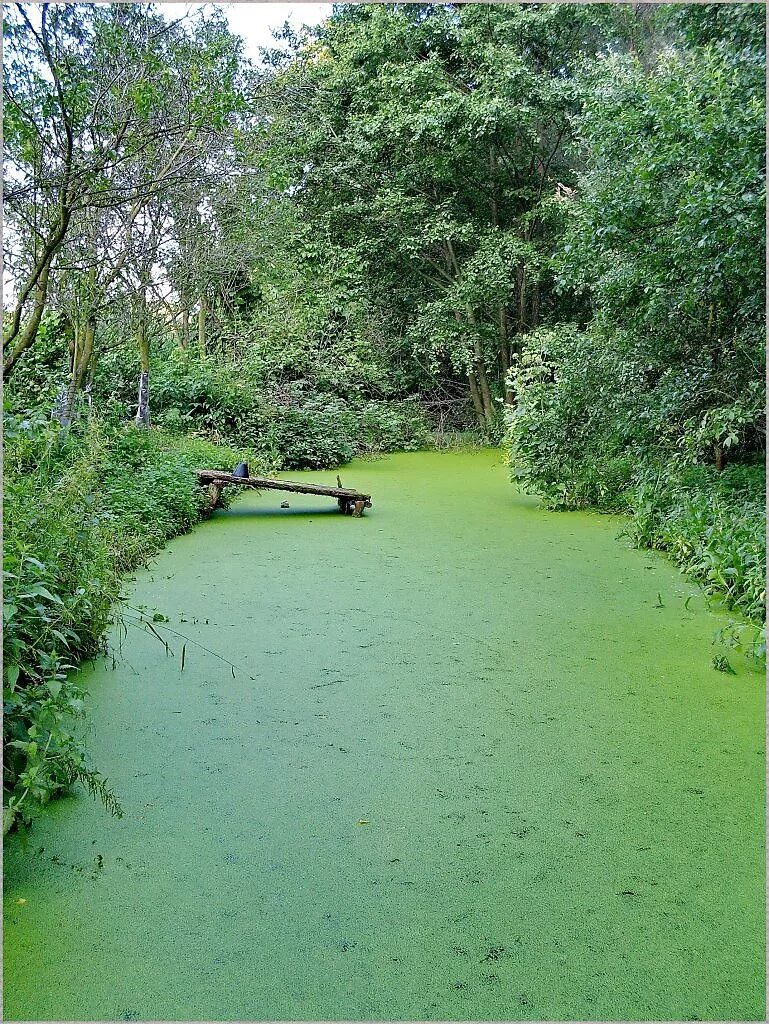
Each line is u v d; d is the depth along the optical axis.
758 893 2.21
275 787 2.75
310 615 4.56
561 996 1.88
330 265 13.79
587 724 3.21
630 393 7.16
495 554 6.02
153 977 1.94
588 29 12.97
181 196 7.81
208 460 9.05
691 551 5.48
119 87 6.09
